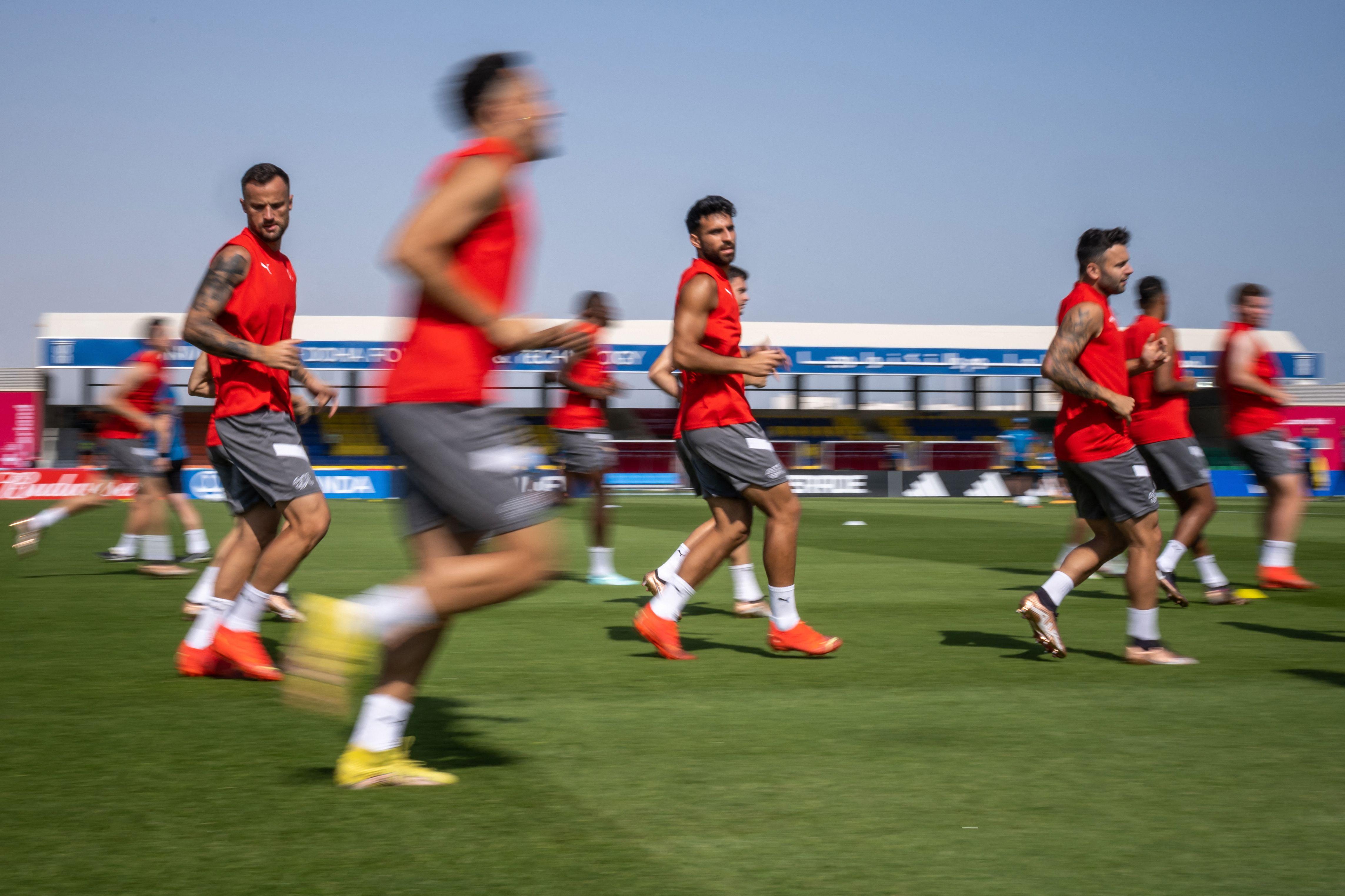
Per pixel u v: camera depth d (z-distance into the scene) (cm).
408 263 259
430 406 273
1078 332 489
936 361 3494
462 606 276
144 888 222
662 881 229
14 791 289
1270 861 245
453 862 238
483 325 267
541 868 235
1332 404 3669
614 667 488
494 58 272
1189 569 1012
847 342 3466
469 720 378
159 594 750
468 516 274
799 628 519
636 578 895
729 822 268
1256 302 821
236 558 464
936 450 3253
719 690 435
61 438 3350
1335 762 328
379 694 295
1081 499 516
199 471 2569
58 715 382
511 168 271
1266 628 623
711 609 714
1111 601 756
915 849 250
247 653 450
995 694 430
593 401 851
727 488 511
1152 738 357
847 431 4003
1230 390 830
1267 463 822
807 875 233
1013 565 1005
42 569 930
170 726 365
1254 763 326
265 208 462
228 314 454
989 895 224
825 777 308
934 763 325
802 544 1262
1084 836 260
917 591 800
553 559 280
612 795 289
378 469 2678
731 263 520
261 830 259
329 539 1287
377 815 271
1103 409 494
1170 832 264
